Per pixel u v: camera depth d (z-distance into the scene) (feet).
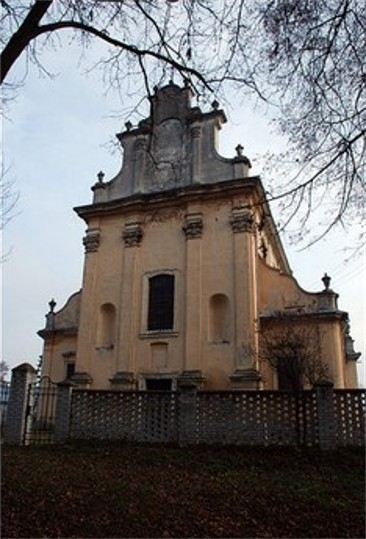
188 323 69.62
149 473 34.68
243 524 22.40
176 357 69.72
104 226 82.64
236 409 45.11
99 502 25.17
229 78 26.12
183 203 76.84
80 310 78.74
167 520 22.72
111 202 81.25
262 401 44.65
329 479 32.65
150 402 47.88
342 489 29.43
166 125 83.20
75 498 25.67
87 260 81.25
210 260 72.08
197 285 71.20
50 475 31.53
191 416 45.65
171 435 46.14
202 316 69.51
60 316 88.84
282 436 43.16
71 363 84.02
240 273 69.21
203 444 44.57
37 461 37.29
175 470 36.17
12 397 48.78
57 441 48.06
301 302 72.49
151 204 79.10
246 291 68.03
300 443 42.04
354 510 24.54
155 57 29.84
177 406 46.96
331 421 41.06
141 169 82.23
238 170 75.00
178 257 75.00
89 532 20.72
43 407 52.90
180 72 29.94
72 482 29.71
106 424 48.42
